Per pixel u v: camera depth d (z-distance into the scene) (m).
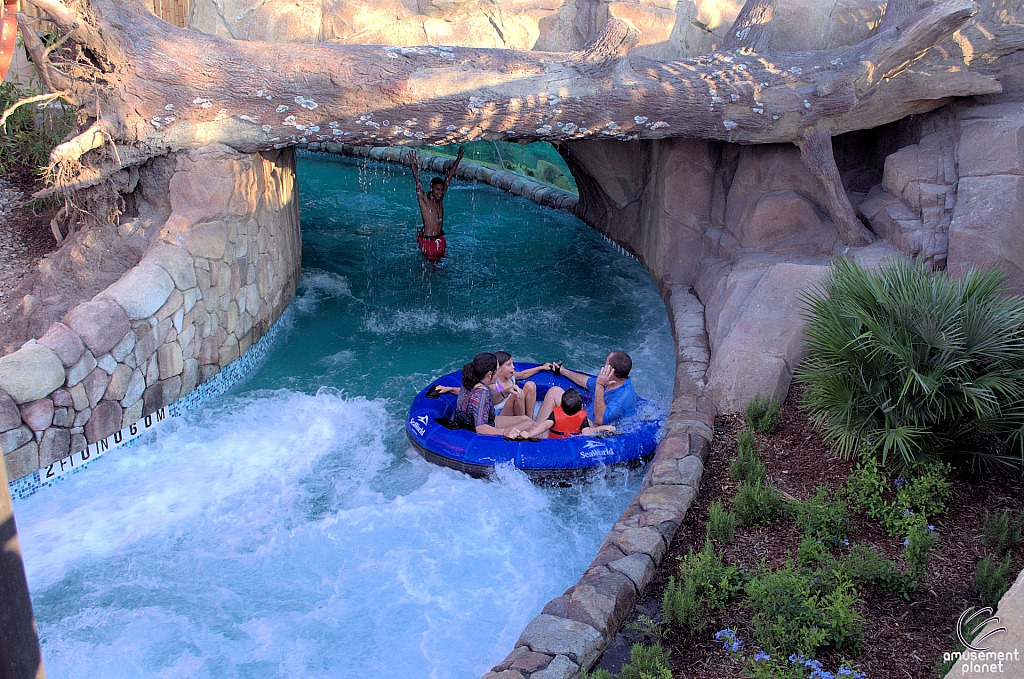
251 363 8.89
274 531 6.16
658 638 4.51
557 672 4.17
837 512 5.16
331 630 5.16
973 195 7.46
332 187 17.27
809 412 6.28
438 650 4.96
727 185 10.09
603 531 6.21
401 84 7.91
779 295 7.46
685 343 8.35
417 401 7.55
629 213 12.51
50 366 6.33
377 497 6.64
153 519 6.26
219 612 5.32
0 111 9.65
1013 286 7.02
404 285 11.55
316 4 9.07
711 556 4.95
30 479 6.39
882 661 4.15
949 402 5.39
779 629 4.27
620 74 8.34
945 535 5.00
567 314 10.54
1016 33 8.24
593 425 7.06
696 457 6.17
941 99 8.42
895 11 8.51
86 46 7.18
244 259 8.54
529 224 14.68
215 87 7.61
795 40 9.36
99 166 7.54
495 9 9.49
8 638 2.42
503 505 6.44
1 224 8.78
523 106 8.20
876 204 8.54
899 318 5.47
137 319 7.03
